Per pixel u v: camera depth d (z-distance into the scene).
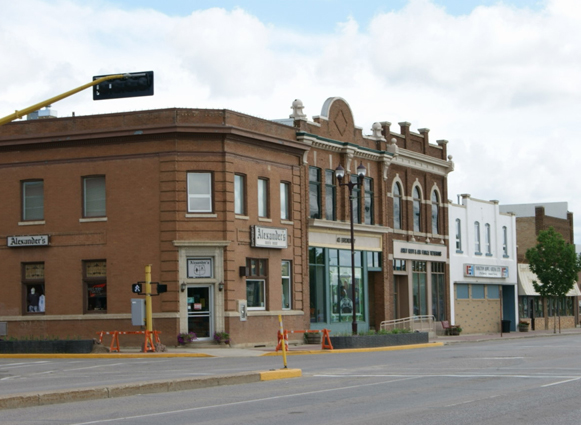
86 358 32.03
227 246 37.41
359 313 47.09
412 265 52.81
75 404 16.33
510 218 66.94
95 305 38.16
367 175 48.09
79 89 22.48
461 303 59.25
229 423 13.41
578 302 80.12
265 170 40.41
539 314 71.69
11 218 39.34
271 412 14.75
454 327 55.66
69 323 38.06
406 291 51.88
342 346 36.06
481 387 18.30
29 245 38.72
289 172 42.00
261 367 25.41
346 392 17.75
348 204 46.03
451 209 58.22
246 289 39.06
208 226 37.22
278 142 40.69
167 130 36.75
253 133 38.88
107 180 37.94
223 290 37.25
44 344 33.25
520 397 16.25
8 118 21.81
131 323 36.97
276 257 40.72
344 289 45.94
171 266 36.66
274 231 40.25
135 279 37.12
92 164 38.22
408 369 23.95
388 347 37.56
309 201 43.56
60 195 38.66
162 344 35.88
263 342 39.25
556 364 25.08
